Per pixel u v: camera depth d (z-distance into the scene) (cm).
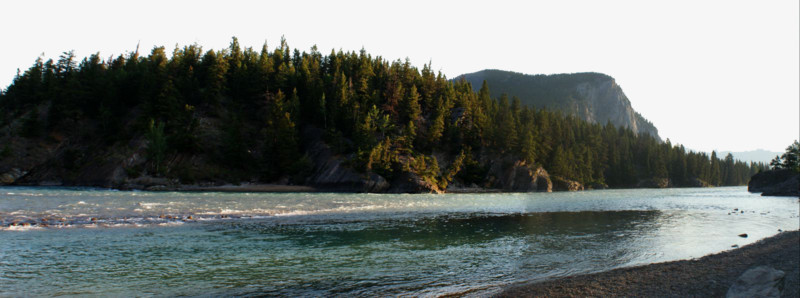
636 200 6238
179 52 12019
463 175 11094
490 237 2309
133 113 9712
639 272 1470
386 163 9025
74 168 8406
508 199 6328
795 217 3706
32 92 10062
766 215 3866
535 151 12688
